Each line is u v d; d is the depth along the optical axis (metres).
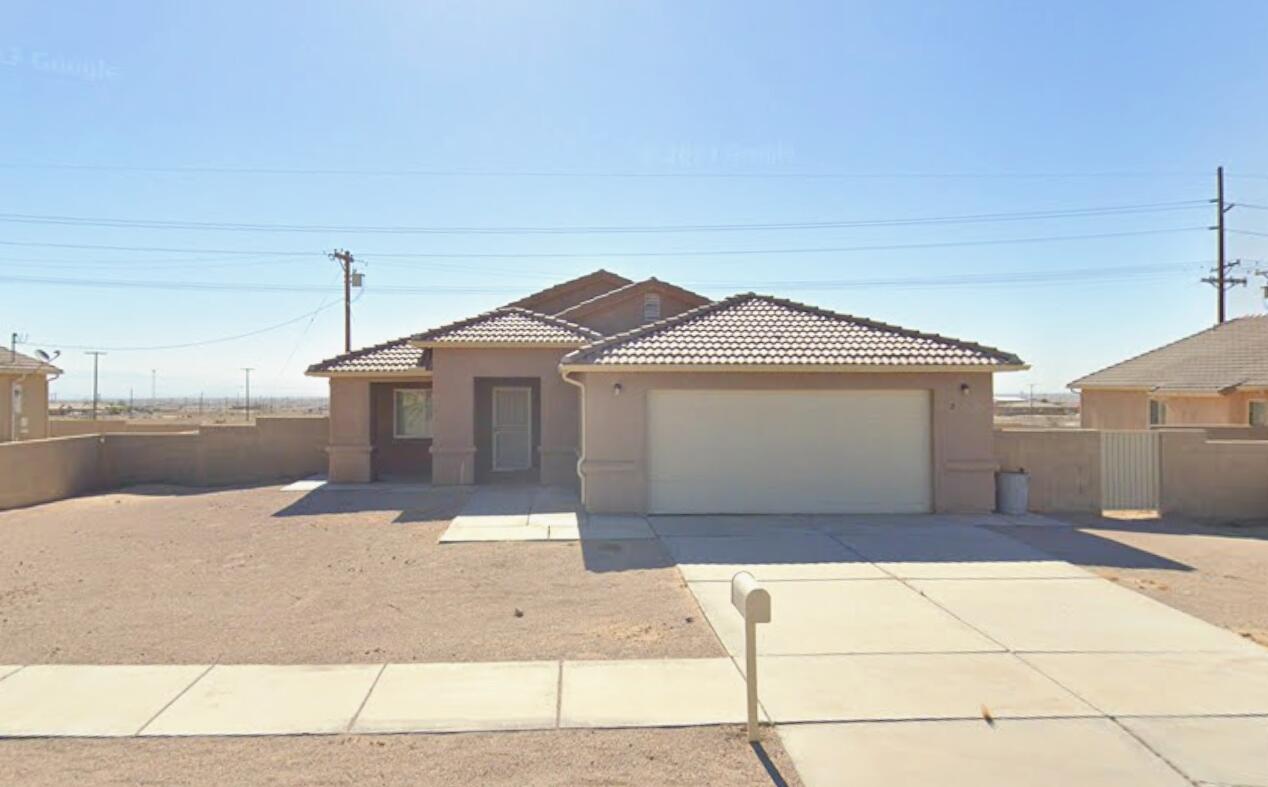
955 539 12.68
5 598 9.41
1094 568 10.79
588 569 10.75
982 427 15.22
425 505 16.64
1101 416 32.19
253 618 8.55
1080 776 5.05
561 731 5.70
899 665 7.00
